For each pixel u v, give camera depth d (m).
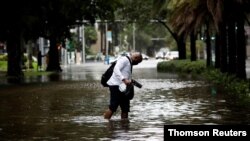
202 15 65.81
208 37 88.12
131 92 28.97
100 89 54.44
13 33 81.56
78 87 58.00
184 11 67.25
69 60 170.00
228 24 59.62
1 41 85.62
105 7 94.12
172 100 40.56
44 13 74.94
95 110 34.53
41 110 34.91
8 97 45.91
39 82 69.50
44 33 92.62
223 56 68.44
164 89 52.44
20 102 40.97
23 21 71.25
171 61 106.06
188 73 91.12
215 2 54.59
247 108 34.25
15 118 30.81
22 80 75.12
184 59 111.88
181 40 114.06
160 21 115.19
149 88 54.03
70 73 100.81
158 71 104.44
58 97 45.12
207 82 63.38
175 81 66.75
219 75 64.62
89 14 93.06
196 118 29.45
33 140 23.14
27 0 70.75
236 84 49.91
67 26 95.19
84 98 43.75
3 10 70.00
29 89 55.78
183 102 38.81
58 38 101.44
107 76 29.08
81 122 28.59
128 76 28.72
